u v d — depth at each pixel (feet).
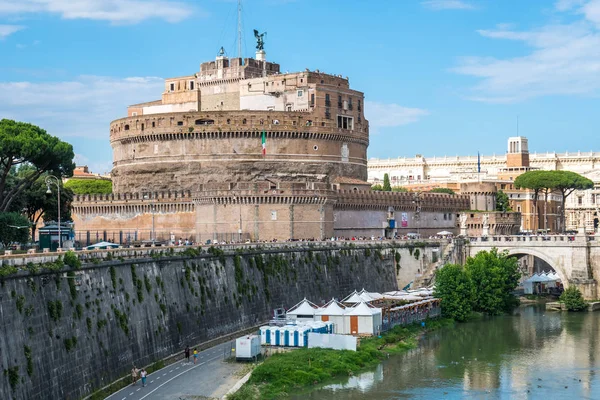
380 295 540.52
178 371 373.61
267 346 433.89
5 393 263.90
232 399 332.19
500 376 395.75
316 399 354.13
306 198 593.83
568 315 567.59
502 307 579.89
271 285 499.10
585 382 384.27
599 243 595.06
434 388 374.63
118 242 578.25
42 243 437.17
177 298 407.03
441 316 544.21
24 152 479.00
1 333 267.59
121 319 352.08
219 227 597.11
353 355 418.72
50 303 301.43
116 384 336.90
